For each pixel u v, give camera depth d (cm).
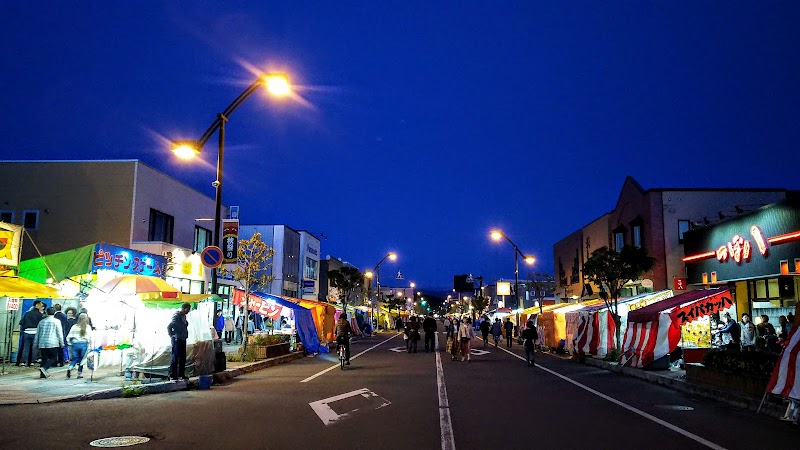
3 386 1345
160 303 1593
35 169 2867
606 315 2455
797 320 1109
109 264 2239
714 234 2938
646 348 1908
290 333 2828
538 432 921
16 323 1919
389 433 896
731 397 1270
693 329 2198
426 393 1384
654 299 2552
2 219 2831
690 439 884
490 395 1362
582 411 1139
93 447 784
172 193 3200
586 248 5016
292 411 1095
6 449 767
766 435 922
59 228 2812
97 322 1816
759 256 2488
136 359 1492
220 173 1933
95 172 2850
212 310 1756
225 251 1938
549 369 2103
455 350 2508
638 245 3819
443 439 856
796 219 2261
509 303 9625
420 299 14825
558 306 3500
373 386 1516
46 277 2111
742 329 2028
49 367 1602
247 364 1981
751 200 3634
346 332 2069
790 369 1059
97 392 1255
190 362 1540
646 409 1178
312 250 6228
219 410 1102
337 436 870
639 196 3822
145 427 926
